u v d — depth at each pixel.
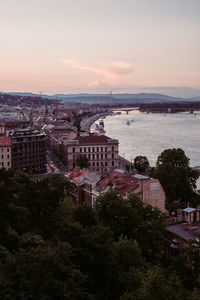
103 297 58.31
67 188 131.00
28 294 49.25
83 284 57.16
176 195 153.88
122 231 92.56
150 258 90.56
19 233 71.75
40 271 51.00
